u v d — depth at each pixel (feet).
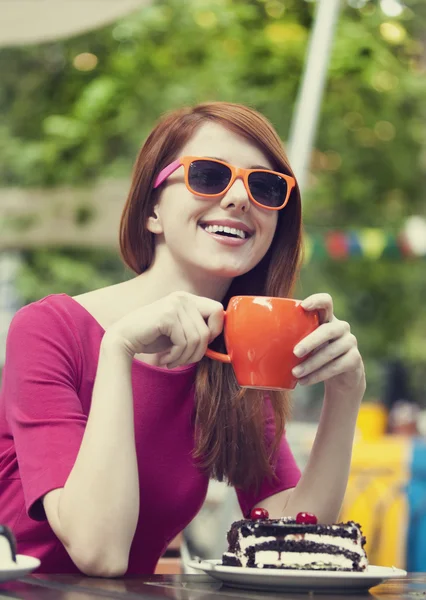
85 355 7.36
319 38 11.11
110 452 6.22
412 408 20.90
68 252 30.32
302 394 22.09
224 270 7.56
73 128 28.19
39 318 7.30
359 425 19.34
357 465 15.14
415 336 34.60
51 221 19.24
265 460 7.95
